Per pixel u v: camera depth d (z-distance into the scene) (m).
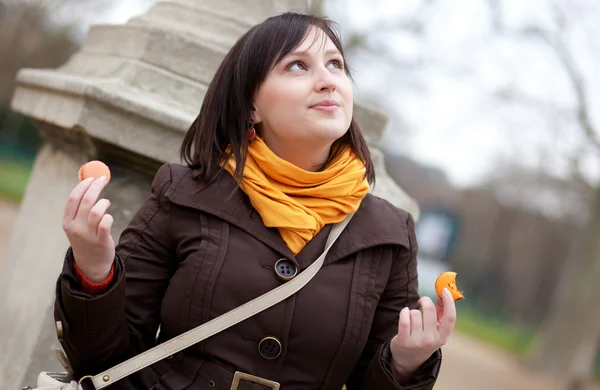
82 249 1.68
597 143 14.00
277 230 1.88
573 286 15.87
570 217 28.30
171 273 1.95
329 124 1.86
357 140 2.02
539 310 32.62
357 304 1.85
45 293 2.88
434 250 35.12
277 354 1.80
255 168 1.90
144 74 2.83
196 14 3.20
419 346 1.73
